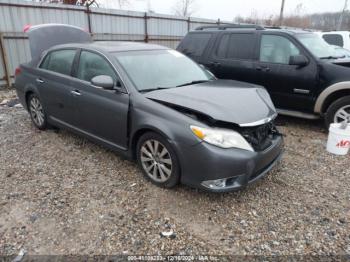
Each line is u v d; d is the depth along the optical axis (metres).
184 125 2.71
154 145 3.03
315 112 4.77
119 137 3.36
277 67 5.01
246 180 2.69
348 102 4.43
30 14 8.65
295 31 5.27
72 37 6.16
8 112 5.92
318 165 3.72
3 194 3.01
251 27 5.67
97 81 3.19
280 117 5.81
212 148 2.57
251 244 2.36
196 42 6.17
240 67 5.46
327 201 2.94
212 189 2.64
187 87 3.39
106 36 10.72
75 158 3.82
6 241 2.38
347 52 5.68
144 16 11.68
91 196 2.97
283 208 2.81
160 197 2.96
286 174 3.47
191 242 2.37
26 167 3.58
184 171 2.78
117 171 3.48
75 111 3.88
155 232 2.47
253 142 2.77
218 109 2.76
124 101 3.18
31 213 2.71
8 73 8.52
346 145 3.96
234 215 2.70
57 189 3.10
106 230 2.50
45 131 4.80
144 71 3.45
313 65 4.66
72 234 2.45
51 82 4.21
